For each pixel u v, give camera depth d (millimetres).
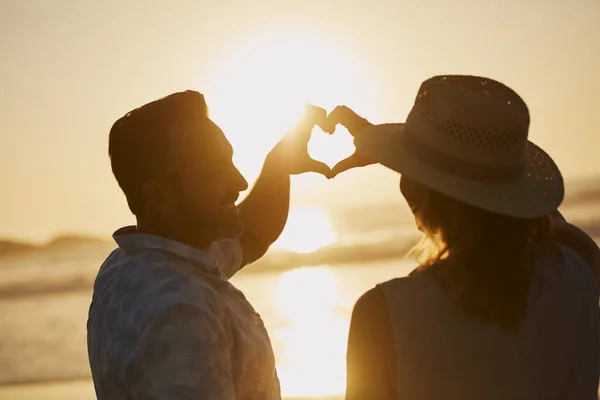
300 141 3072
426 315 1953
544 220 2096
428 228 2049
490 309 1933
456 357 1945
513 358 1953
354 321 2018
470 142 1971
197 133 2354
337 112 3025
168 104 2369
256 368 2326
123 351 2160
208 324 2172
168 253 2303
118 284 2271
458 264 1962
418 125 2037
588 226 28938
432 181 1982
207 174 2359
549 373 1992
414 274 2047
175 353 2115
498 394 1953
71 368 12320
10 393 10820
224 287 2367
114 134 2369
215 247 2836
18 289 32719
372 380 1986
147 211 2371
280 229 3127
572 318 2029
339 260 31000
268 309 17203
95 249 63719
